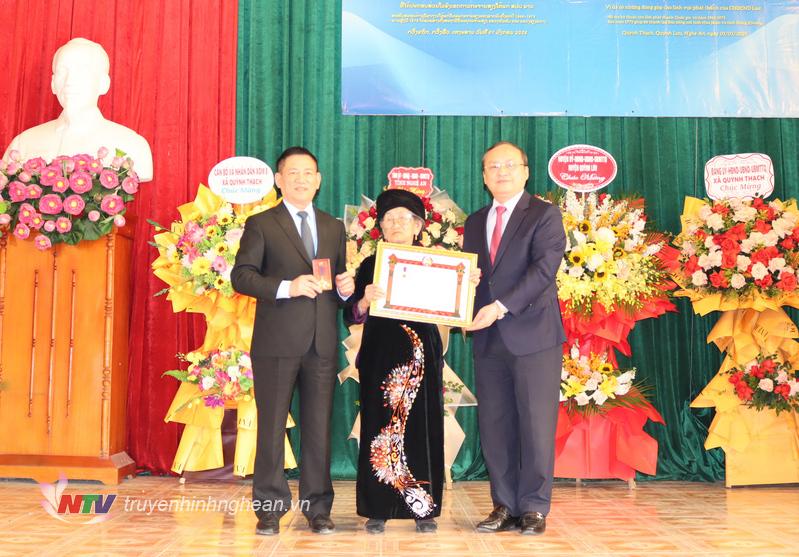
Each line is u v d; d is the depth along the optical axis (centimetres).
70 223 386
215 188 412
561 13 466
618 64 465
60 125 428
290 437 451
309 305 294
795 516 336
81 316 399
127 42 464
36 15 467
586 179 431
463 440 425
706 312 406
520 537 292
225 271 390
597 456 411
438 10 467
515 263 308
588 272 398
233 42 466
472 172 468
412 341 300
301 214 306
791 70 465
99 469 394
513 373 304
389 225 309
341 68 466
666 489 415
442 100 464
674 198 469
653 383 459
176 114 459
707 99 464
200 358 405
